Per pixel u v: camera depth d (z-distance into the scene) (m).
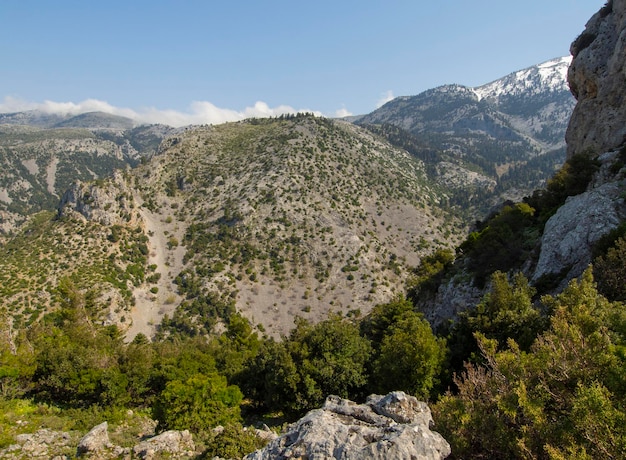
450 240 174.75
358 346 32.25
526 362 13.69
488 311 28.17
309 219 158.50
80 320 67.81
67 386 34.34
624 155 40.03
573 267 30.27
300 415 31.95
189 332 112.94
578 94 58.97
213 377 30.48
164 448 20.20
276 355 34.53
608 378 11.97
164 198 170.75
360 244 151.50
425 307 50.75
